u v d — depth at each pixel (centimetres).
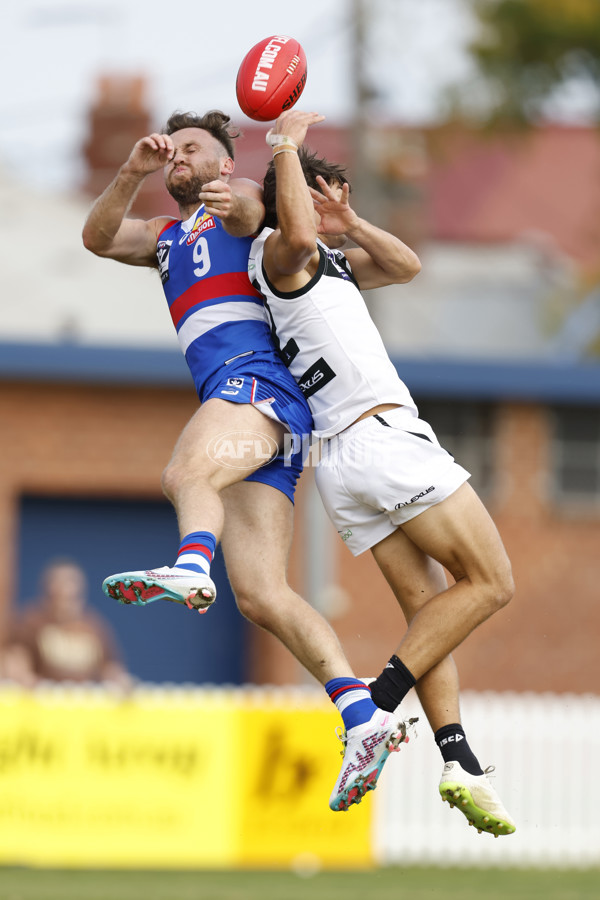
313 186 1959
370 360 1903
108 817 3919
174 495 1841
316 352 1902
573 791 4472
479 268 10288
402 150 9619
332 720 4041
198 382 1975
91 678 4450
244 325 1953
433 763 4362
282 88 1912
